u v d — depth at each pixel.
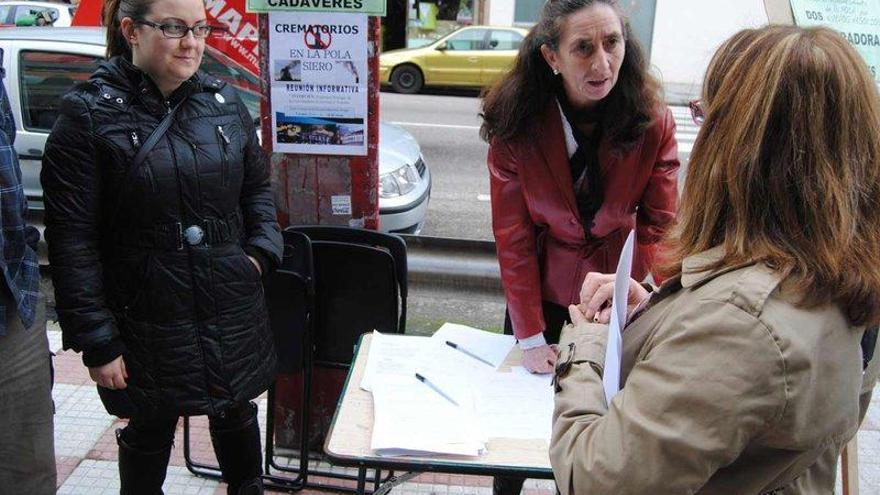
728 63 1.01
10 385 1.71
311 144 2.51
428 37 16.20
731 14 14.41
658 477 0.92
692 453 0.90
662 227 1.94
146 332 1.83
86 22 5.96
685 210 1.05
